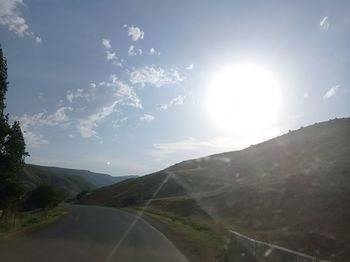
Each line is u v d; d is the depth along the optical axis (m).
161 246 20.94
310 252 21.02
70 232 26.56
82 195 146.38
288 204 36.78
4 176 27.34
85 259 15.45
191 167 120.44
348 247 21.05
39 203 61.12
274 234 27.83
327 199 33.38
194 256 17.81
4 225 26.20
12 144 27.73
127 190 114.81
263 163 81.50
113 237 24.36
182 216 51.66
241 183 66.31
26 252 16.66
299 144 82.19
